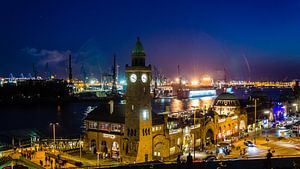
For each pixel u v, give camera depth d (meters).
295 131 153.75
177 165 72.81
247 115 168.38
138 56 107.12
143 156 104.50
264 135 150.50
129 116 106.62
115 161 104.50
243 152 112.88
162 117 115.94
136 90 105.31
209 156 105.12
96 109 124.31
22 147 123.06
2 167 86.25
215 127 138.38
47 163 96.62
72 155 111.56
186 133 121.62
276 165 75.56
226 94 168.50
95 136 117.31
